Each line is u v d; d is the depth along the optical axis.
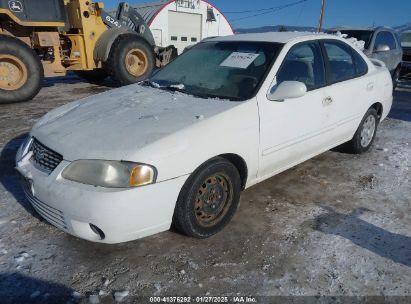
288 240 2.83
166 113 2.79
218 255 2.64
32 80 7.57
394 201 3.49
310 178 3.97
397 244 2.80
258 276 2.44
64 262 2.53
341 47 4.05
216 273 2.46
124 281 2.37
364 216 3.21
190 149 2.48
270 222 3.07
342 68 4.00
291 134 3.31
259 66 3.24
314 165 4.34
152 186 2.33
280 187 3.73
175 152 2.41
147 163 2.31
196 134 2.55
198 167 2.58
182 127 2.56
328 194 3.61
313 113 3.50
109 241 2.36
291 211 3.26
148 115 2.76
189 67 3.71
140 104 3.04
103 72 10.70
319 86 3.63
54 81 11.05
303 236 2.88
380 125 6.25
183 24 24.64
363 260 2.61
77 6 8.65
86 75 10.77
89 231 2.36
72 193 2.30
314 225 3.04
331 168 4.27
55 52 8.42
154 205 2.37
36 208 2.66
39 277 2.38
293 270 2.50
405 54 11.79
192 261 2.57
